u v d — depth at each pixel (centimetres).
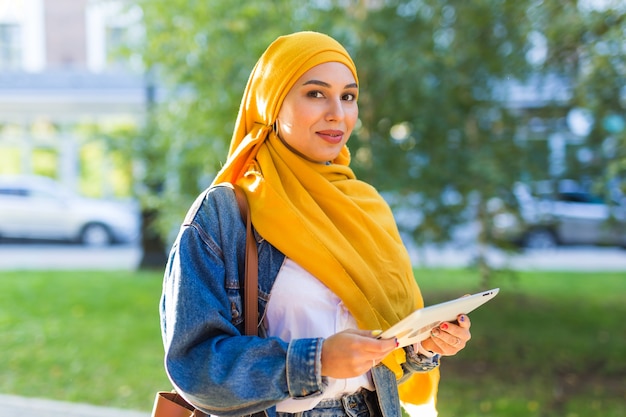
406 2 657
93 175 1664
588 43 607
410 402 198
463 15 644
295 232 160
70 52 1753
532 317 826
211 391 142
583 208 1499
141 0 649
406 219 692
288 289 158
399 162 641
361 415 168
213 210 159
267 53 175
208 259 155
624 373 598
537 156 693
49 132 1656
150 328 751
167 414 166
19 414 481
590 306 897
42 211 1529
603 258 1399
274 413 155
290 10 619
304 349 141
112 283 1027
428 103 629
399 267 173
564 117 691
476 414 488
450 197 675
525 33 625
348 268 161
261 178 166
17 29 1745
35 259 1352
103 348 671
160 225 749
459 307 147
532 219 723
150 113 819
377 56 601
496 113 694
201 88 624
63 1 1736
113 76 1584
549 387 559
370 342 138
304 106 168
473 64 661
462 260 1336
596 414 490
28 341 698
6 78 1609
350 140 608
